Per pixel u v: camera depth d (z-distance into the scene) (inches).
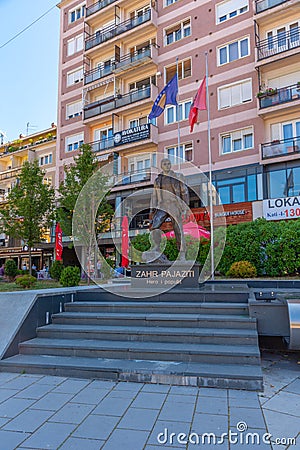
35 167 692.7
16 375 181.2
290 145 679.1
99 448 108.4
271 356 219.5
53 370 180.4
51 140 1241.4
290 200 653.9
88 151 658.8
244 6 781.3
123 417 129.6
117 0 996.6
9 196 687.7
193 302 246.8
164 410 135.0
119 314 236.2
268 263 405.4
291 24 726.5
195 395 149.6
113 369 171.6
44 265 1165.7
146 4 973.2
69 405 141.4
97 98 1051.9
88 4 1093.8
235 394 150.4
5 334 205.2
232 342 191.3
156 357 183.8
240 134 754.2
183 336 198.7
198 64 830.5
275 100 697.0
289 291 245.0
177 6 890.1
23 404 143.2
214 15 821.2
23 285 350.9
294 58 692.7
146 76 949.2
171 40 903.7
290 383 165.9
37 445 110.7
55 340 213.2
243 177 731.4
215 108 787.4
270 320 200.7
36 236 674.8
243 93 759.1
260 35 761.0
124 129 966.4
